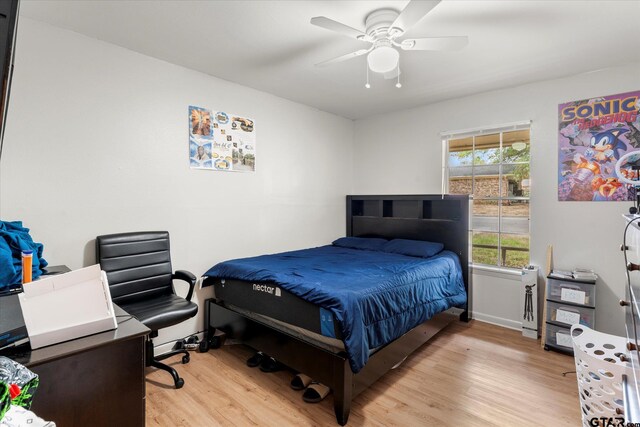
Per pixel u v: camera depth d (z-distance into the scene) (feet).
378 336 6.59
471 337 9.94
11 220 6.60
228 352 8.93
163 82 8.82
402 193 13.52
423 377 7.62
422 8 5.38
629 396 3.82
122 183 8.13
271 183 11.69
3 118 2.40
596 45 7.79
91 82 7.59
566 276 9.05
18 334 3.31
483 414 6.29
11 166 6.59
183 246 9.30
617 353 5.41
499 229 11.21
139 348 4.00
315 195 13.42
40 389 3.30
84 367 3.59
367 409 6.44
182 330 9.20
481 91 11.15
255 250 11.19
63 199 7.25
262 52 8.32
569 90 9.66
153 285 8.20
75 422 3.54
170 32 7.35
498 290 11.01
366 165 14.74
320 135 13.55
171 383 7.32
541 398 6.79
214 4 6.29
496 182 11.25
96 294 3.91
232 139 10.43
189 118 9.36
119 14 6.63
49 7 6.37
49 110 7.02
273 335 7.38
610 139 9.03
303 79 10.15
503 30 7.13
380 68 6.82
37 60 6.85
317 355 6.36
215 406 6.49
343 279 7.52
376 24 6.46
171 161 9.02
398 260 10.06
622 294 8.87
